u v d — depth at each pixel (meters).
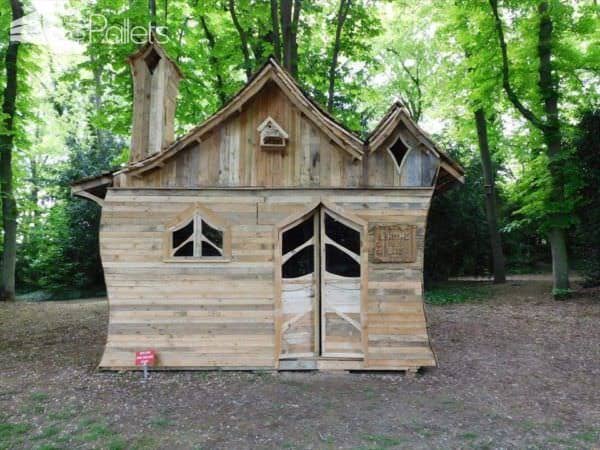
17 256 24.12
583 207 15.21
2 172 16.44
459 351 9.10
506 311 13.45
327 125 7.69
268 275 7.74
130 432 5.31
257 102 7.96
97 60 12.93
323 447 4.96
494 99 17.05
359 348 7.72
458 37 16.62
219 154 7.89
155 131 8.38
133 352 7.62
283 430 5.38
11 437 5.18
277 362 7.59
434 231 19.17
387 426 5.54
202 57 14.97
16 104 17.00
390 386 7.00
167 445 4.98
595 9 14.46
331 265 8.02
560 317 12.13
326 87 16.72
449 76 19.78
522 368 7.96
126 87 13.30
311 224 8.20
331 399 6.41
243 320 7.68
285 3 12.82
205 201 7.80
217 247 7.81
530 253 27.81
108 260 7.70
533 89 15.59
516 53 15.67
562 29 15.08
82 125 25.94
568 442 5.15
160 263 7.71
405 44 22.02
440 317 12.74
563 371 7.79
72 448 4.92
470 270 21.25
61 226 22.17
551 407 6.22
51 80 22.38
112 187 7.75
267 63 7.65
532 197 15.60
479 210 20.69
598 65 14.61
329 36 16.03
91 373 7.54
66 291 21.64
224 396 6.49
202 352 7.63
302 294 7.89
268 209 7.80
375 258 7.65
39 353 8.87
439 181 8.94
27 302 16.80
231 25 14.92
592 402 6.41
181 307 7.68
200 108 14.85
